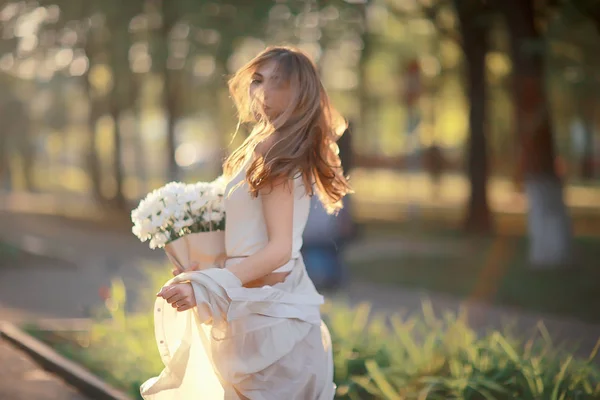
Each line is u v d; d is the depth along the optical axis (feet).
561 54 57.00
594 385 17.49
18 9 64.80
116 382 21.26
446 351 19.26
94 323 27.50
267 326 10.02
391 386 18.29
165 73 87.76
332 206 10.68
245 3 63.21
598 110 116.26
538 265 51.83
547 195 51.78
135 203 117.70
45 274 51.57
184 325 10.43
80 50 72.59
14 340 27.12
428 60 88.58
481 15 63.62
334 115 10.52
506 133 116.57
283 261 9.87
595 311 36.65
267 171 9.69
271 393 10.10
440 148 130.52
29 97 137.69
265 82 10.10
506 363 17.66
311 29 65.41
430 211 108.27
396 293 42.73
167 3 65.00
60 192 178.19
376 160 186.39
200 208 10.57
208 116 123.54
